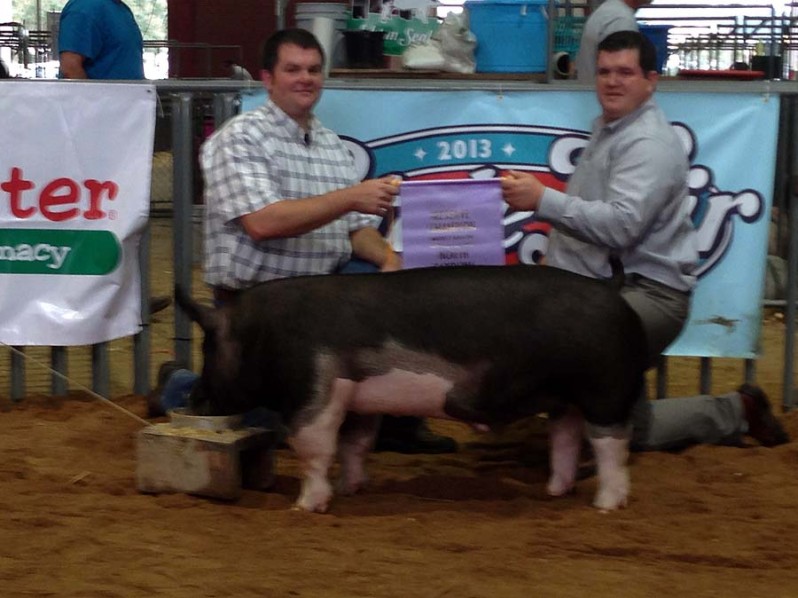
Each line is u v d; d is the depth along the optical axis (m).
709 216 6.75
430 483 5.75
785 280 7.30
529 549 4.67
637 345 5.18
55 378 7.38
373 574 4.32
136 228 7.00
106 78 8.45
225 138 5.71
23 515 4.99
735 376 8.59
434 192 5.59
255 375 5.16
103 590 4.11
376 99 6.77
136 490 5.42
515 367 5.06
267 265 5.86
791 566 4.54
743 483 5.75
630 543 4.76
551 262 5.99
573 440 5.50
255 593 4.12
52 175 6.96
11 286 7.03
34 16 37.19
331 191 5.81
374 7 8.87
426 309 5.05
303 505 5.15
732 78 7.98
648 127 5.62
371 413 5.24
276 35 5.82
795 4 16.83
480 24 7.63
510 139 6.77
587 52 7.36
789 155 7.17
